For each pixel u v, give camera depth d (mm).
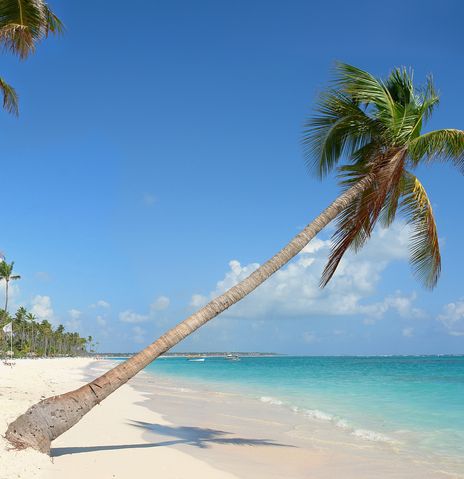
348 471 10180
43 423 9328
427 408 21406
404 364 112312
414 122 12617
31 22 15422
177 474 9023
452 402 23922
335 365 105375
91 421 14812
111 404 20484
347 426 16250
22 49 15656
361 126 13461
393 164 12070
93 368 73688
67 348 178750
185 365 112250
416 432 15156
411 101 13070
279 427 15883
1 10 15188
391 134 12625
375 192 11953
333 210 12094
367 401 24438
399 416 18812
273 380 44500
